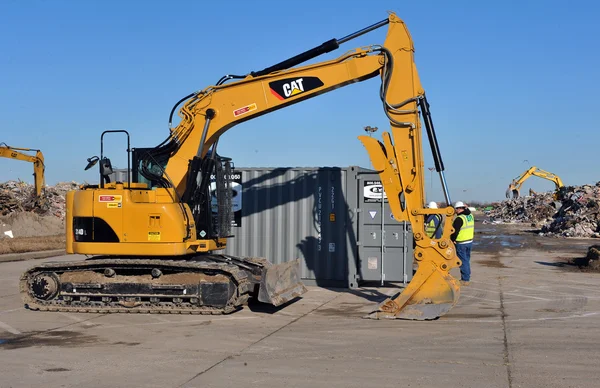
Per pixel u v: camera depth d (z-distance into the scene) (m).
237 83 12.07
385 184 11.36
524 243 32.88
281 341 9.15
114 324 10.56
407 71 11.45
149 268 11.54
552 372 7.32
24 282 12.04
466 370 7.44
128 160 11.72
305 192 15.64
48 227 36.62
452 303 10.70
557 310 11.80
